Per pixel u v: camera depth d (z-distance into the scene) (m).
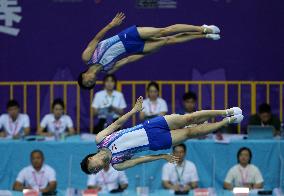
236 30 35.34
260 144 30.92
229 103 35.12
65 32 35.44
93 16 35.38
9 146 31.05
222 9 35.28
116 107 32.59
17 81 35.47
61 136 31.77
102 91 32.84
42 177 30.17
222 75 35.38
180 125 25.12
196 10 35.25
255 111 35.00
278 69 35.44
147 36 25.56
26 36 35.50
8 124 32.56
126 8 35.28
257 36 35.41
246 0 35.31
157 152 30.88
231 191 29.61
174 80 35.41
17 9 35.41
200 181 30.83
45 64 35.50
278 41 35.47
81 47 35.44
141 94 35.16
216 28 25.58
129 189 30.17
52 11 35.44
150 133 25.14
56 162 30.95
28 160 31.05
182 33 25.72
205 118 25.05
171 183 30.25
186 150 30.86
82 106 35.16
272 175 30.92
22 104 35.28
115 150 25.19
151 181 30.55
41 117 35.25
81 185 30.91
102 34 25.52
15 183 30.22
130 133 25.22
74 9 35.41
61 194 29.22
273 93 35.12
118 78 35.31
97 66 25.70
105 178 29.88
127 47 25.64
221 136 31.17
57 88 35.16
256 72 35.41
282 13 35.44
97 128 32.25
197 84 35.09
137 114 34.75
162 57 35.34
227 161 30.91
